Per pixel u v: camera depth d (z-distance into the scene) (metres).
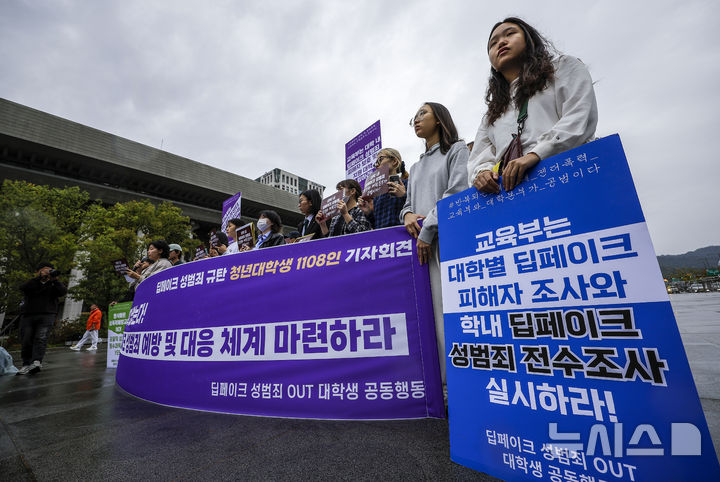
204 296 2.26
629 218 0.92
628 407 0.84
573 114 1.17
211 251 5.05
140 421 1.85
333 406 1.69
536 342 1.03
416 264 1.73
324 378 1.75
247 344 2.00
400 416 1.58
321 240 1.99
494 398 1.09
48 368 5.14
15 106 24.91
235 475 1.11
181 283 2.43
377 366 1.67
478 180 1.26
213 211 38.50
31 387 3.32
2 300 14.11
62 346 13.87
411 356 1.63
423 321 1.64
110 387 3.14
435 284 1.68
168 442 1.48
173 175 33.75
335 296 1.84
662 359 0.81
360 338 1.73
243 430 1.59
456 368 1.22
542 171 1.11
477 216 1.28
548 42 1.45
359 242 1.89
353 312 1.78
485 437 1.08
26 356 4.54
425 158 2.11
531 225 1.11
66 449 1.45
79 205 17.83
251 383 1.91
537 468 0.95
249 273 2.14
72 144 27.31
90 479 1.15
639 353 0.84
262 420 1.75
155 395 2.34
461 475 1.04
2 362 4.34
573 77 1.27
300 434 1.48
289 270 2.01
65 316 23.17
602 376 0.89
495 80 1.61
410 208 2.08
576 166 1.04
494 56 1.55
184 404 2.12
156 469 1.20
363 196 2.59
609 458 0.84
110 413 2.09
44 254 15.87
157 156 32.84
